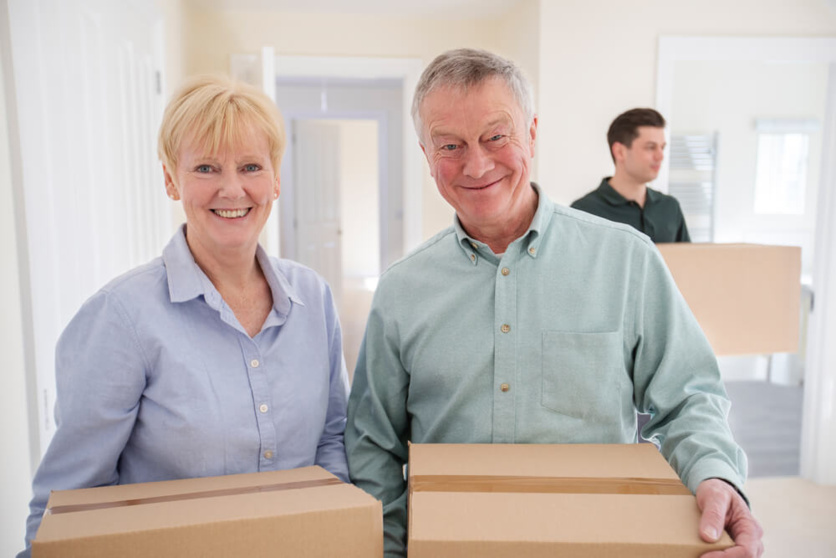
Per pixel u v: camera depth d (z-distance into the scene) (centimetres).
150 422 99
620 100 344
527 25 358
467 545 71
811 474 323
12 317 128
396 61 407
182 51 344
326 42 400
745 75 549
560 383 106
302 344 112
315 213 719
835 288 312
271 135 102
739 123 555
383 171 752
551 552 71
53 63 150
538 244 108
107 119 201
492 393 109
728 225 568
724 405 103
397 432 125
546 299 107
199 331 103
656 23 341
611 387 107
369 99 736
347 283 988
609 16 339
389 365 120
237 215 102
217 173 99
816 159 564
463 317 111
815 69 553
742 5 340
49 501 79
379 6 386
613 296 107
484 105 96
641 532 73
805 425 325
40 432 136
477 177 99
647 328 108
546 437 107
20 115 129
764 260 145
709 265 142
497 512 77
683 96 548
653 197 249
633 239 110
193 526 71
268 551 73
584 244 110
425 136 104
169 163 102
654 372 110
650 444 98
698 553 71
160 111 279
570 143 343
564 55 339
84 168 175
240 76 393
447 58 99
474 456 93
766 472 333
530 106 104
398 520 112
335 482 85
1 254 123
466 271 112
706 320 144
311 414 111
